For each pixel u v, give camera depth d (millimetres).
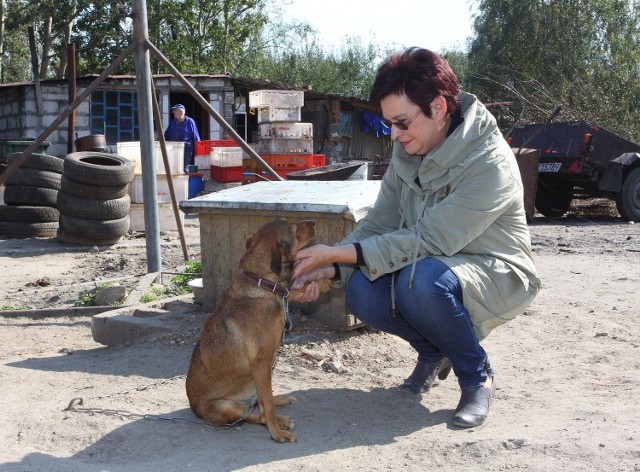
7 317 7688
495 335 6238
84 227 12297
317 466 3551
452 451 3656
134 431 4043
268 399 3939
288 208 5609
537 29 30125
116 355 5801
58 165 13742
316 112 24125
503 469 3416
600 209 18859
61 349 6316
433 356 4652
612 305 7320
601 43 29516
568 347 5820
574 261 10281
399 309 4176
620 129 22141
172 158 14406
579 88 23938
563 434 3770
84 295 8352
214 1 39188
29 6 37188
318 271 4391
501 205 4059
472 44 32500
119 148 14219
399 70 4012
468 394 4133
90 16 37719
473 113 4078
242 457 3701
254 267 4043
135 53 8648
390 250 4074
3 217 13422
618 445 3586
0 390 4895
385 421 4184
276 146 19188
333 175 15562
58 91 20859
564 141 15812
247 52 44469
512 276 4211
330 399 4570
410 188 4402
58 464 3658
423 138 4113
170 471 3555
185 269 9234
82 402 4473
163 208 14273
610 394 4543
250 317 3965
